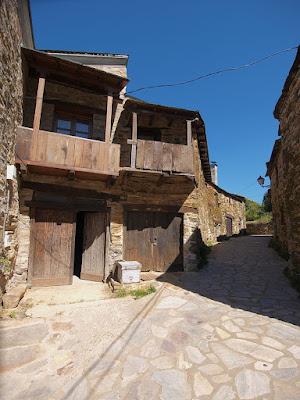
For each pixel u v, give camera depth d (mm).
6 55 5453
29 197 7328
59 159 6926
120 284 6934
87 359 3709
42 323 4766
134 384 3170
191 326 4621
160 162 8148
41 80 7105
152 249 8797
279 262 9375
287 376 3203
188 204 9242
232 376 3258
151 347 3988
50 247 7473
